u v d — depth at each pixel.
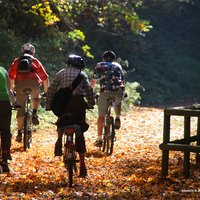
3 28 33.16
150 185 12.48
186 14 66.75
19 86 17.75
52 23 33.81
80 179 13.16
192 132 23.55
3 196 11.27
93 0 41.97
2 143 13.62
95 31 48.00
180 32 65.88
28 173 13.95
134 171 14.41
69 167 12.23
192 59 63.69
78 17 44.19
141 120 29.91
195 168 14.62
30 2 34.06
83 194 11.52
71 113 12.31
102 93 17.58
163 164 13.04
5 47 31.47
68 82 12.54
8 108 13.54
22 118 17.92
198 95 58.53
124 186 12.42
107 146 17.56
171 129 25.69
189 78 60.47
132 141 21.11
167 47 62.56
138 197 11.27
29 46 18.03
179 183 12.64
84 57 44.88
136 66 55.09
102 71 17.61
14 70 17.69
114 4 43.00
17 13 35.59
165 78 58.28
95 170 14.59
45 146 18.97
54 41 34.72
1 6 34.78
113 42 51.94
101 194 11.57
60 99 12.40
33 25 35.88
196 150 12.55
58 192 11.74
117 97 17.67
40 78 18.05
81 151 12.73
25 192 11.82
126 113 33.88
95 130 24.78
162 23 64.06
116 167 15.09
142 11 62.09
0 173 13.62
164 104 50.47
